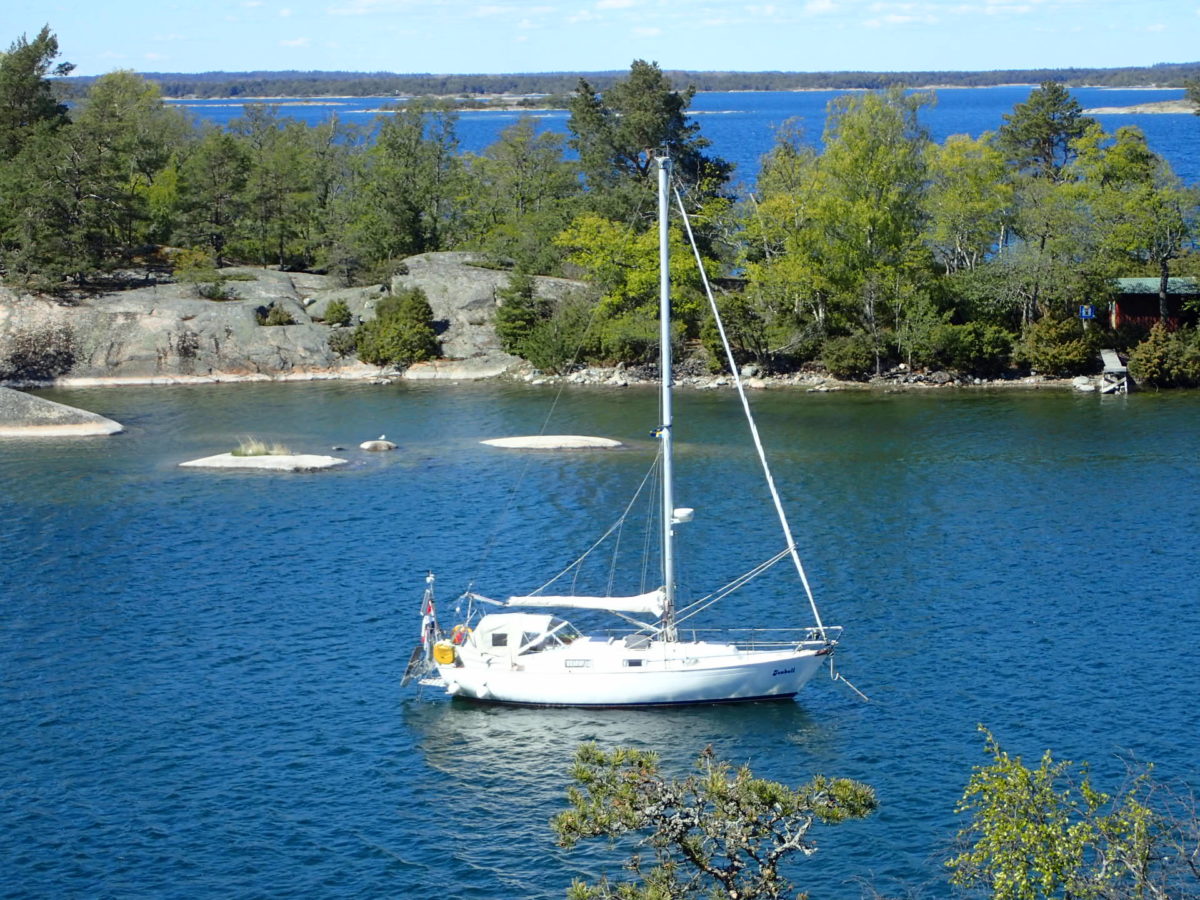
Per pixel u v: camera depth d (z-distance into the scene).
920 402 113.75
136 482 89.19
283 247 164.88
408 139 178.75
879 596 63.28
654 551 71.62
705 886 38.31
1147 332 124.06
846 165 122.88
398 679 54.91
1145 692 51.28
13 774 46.44
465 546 73.31
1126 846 30.84
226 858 41.12
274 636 59.62
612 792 29.36
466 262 152.25
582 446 98.25
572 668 52.03
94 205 139.88
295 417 112.38
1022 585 64.31
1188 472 86.12
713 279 134.25
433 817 43.59
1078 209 124.44
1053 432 99.62
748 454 94.62
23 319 131.62
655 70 145.62
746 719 50.72
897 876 39.25
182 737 49.38
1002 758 31.31
